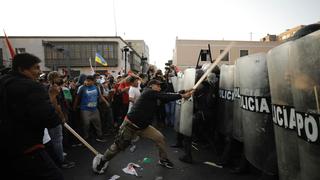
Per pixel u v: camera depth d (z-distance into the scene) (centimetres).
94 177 384
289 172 197
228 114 412
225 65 434
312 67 151
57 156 402
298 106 170
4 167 205
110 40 3750
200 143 562
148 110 379
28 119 205
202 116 456
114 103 782
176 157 475
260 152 275
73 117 606
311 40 151
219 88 452
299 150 173
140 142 598
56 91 387
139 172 402
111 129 695
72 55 3712
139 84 777
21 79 210
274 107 220
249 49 3775
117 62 3762
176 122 542
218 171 397
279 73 205
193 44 3747
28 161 204
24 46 3641
